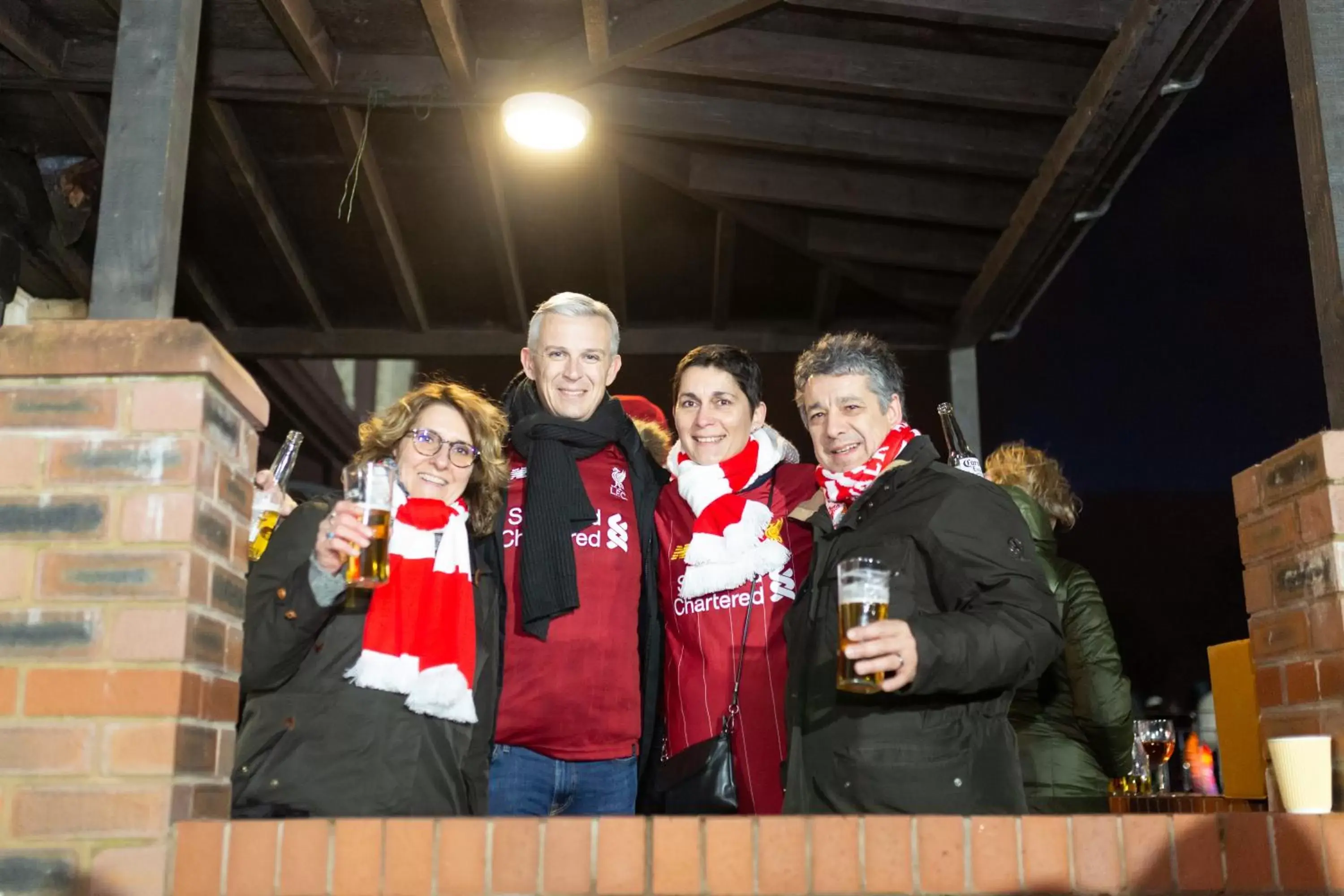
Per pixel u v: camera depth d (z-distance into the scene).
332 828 1.65
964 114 4.53
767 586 2.40
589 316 2.53
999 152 4.62
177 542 1.74
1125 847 1.69
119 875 1.62
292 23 3.78
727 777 2.23
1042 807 2.57
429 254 5.49
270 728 1.95
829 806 1.91
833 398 2.15
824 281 5.70
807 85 4.19
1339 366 2.03
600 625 2.36
